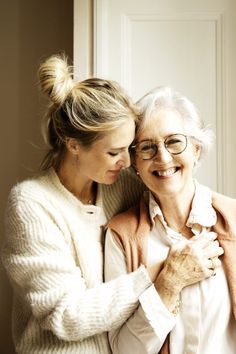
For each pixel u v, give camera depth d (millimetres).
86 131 985
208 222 1062
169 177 1020
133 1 1508
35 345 1062
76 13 1503
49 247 1007
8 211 1063
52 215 1039
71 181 1120
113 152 1006
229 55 1506
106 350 1062
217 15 1505
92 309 949
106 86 1028
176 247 1006
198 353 976
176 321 997
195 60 1512
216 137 1511
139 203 1199
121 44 1509
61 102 1022
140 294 971
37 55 1744
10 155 1772
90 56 1509
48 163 1177
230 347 988
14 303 1226
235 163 1511
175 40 1513
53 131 1102
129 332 999
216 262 1003
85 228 1097
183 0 1507
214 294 1001
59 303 958
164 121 1013
